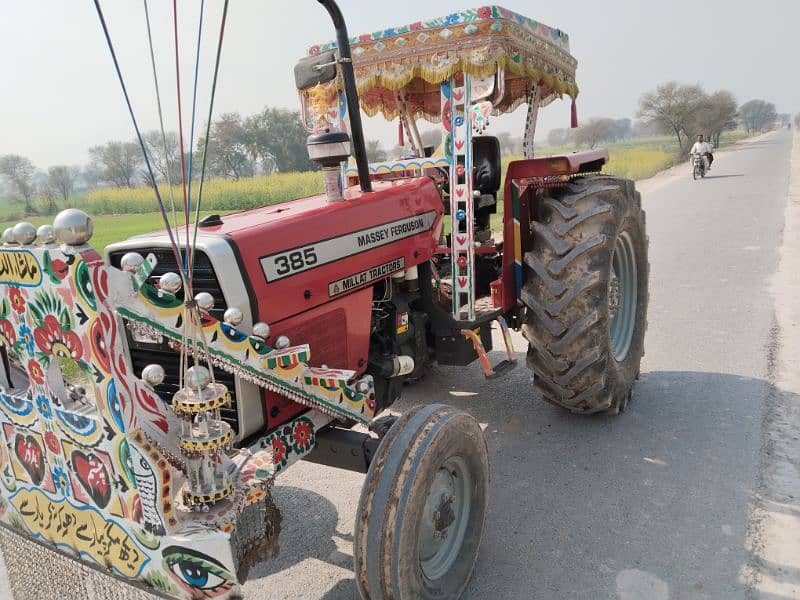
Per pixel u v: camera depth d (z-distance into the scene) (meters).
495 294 4.02
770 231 10.74
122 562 2.06
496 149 5.02
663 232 11.48
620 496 3.39
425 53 3.47
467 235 3.57
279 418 2.56
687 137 50.62
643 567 2.83
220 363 2.14
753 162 31.88
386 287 3.25
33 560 2.38
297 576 2.94
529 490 3.51
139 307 1.92
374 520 2.24
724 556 2.86
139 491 1.91
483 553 3.00
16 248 1.89
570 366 3.85
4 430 2.29
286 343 2.40
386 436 2.39
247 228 2.54
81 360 1.87
